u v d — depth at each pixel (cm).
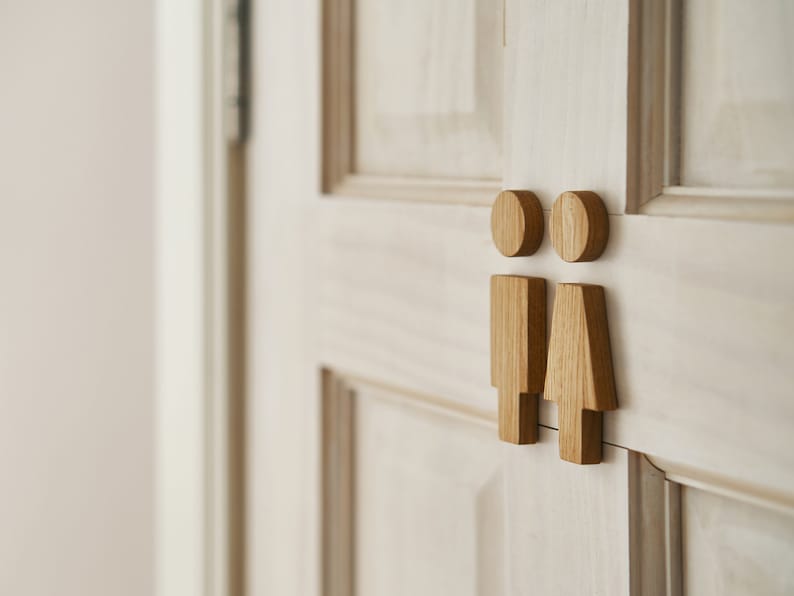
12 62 117
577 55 55
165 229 90
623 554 54
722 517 51
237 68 84
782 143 47
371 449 76
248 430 87
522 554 61
